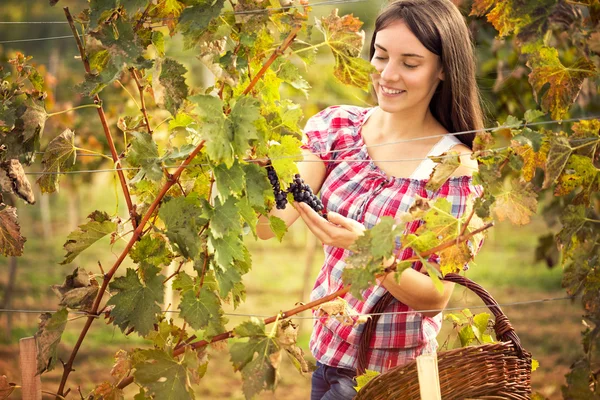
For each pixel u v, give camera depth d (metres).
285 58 1.79
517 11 1.65
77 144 5.21
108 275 1.76
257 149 1.76
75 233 1.78
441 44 1.91
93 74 1.66
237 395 5.18
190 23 1.68
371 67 1.68
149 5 1.74
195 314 1.70
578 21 1.65
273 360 1.63
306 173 2.12
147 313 1.71
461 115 2.03
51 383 5.21
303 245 9.96
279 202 1.79
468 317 2.11
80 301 1.76
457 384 1.70
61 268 8.23
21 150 1.85
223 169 1.64
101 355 5.80
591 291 1.75
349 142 2.11
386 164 2.05
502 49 3.32
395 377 1.69
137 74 1.86
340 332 2.05
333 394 2.08
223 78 1.66
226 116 1.61
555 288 7.66
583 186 1.74
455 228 1.65
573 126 1.70
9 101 1.87
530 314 6.83
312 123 2.19
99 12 1.64
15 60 1.90
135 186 1.92
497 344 1.73
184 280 1.81
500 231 9.88
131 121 1.94
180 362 1.70
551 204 3.58
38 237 9.58
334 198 2.07
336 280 2.06
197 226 1.76
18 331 6.12
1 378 1.89
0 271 8.09
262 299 7.60
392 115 2.07
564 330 6.30
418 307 1.92
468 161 1.99
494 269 8.31
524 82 3.54
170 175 1.73
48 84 5.49
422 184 1.97
